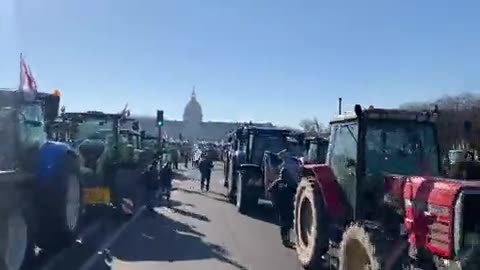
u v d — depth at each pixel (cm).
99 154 1284
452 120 897
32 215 856
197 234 1326
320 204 934
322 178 936
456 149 916
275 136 1895
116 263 973
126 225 1420
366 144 848
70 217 950
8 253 743
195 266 970
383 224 745
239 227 1455
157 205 1928
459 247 603
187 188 2767
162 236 1277
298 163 1275
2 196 734
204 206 1941
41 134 918
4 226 729
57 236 914
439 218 636
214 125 12656
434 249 639
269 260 1038
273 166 1627
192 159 5725
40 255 971
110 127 1520
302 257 975
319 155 1662
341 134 929
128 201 1506
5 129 812
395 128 861
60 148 917
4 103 821
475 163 743
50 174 882
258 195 1745
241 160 1858
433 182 674
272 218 1650
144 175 1731
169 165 2212
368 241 706
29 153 862
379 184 812
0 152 801
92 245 1116
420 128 867
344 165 899
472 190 611
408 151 856
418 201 681
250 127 1933
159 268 945
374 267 683
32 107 878
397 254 689
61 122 1405
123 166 1505
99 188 1277
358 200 833
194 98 12825
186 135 12456
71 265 932
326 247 923
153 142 2745
